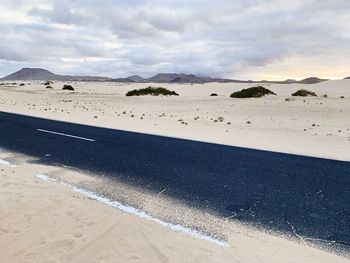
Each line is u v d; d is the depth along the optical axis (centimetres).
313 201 592
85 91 5541
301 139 1243
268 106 2525
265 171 781
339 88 5775
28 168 780
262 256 400
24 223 478
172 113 2228
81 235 442
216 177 728
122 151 977
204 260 386
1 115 1894
